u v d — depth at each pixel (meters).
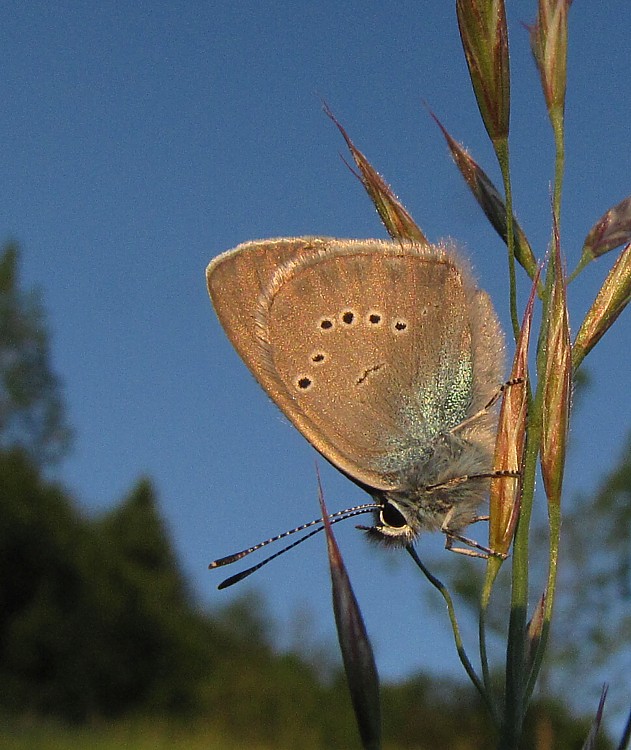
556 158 0.09
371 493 0.10
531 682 0.08
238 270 0.10
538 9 0.09
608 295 0.09
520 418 0.09
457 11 0.09
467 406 0.10
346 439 0.10
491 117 0.09
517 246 0.09
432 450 0.10
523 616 0.08
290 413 0.10
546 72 0.08
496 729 0.08
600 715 0.08
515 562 0.08
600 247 0.09
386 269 0.10
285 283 0.10
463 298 0.10
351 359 0.10
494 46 0.08
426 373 0.10
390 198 0.10
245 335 0.10
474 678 0.08
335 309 0.10
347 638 0.08
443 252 0.10
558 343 0.08
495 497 0.08
